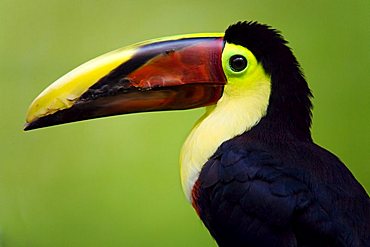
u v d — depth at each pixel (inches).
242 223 136.0
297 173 136.0
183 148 138.1
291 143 136.8
